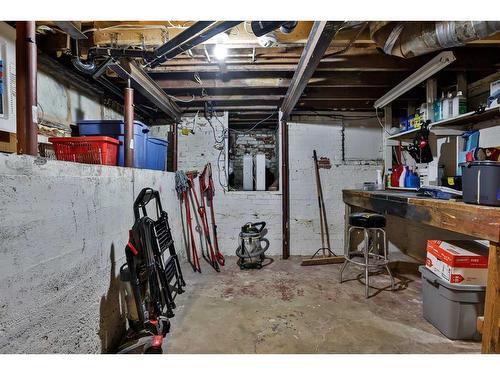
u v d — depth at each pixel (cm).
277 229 408
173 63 256
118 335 200
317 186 406
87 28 198
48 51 209
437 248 210
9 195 108
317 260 364
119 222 210
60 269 140
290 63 259
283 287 289
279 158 413
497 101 216
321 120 407
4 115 163
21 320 114
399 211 233
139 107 368
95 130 252
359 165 409
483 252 197
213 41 201
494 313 141
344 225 407
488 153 213
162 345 190
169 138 415
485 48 245
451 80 303
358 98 349
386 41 192
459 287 189
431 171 278
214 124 411
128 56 204
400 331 206
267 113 412
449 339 195
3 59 162
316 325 215
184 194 383
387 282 298
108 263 191
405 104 384
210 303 253
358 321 220
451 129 283
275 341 195
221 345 191
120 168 213
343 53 236
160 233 250
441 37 163
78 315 154
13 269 110
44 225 129
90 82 283
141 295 191
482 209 144
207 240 372
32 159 121
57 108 245
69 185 149
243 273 333
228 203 408
